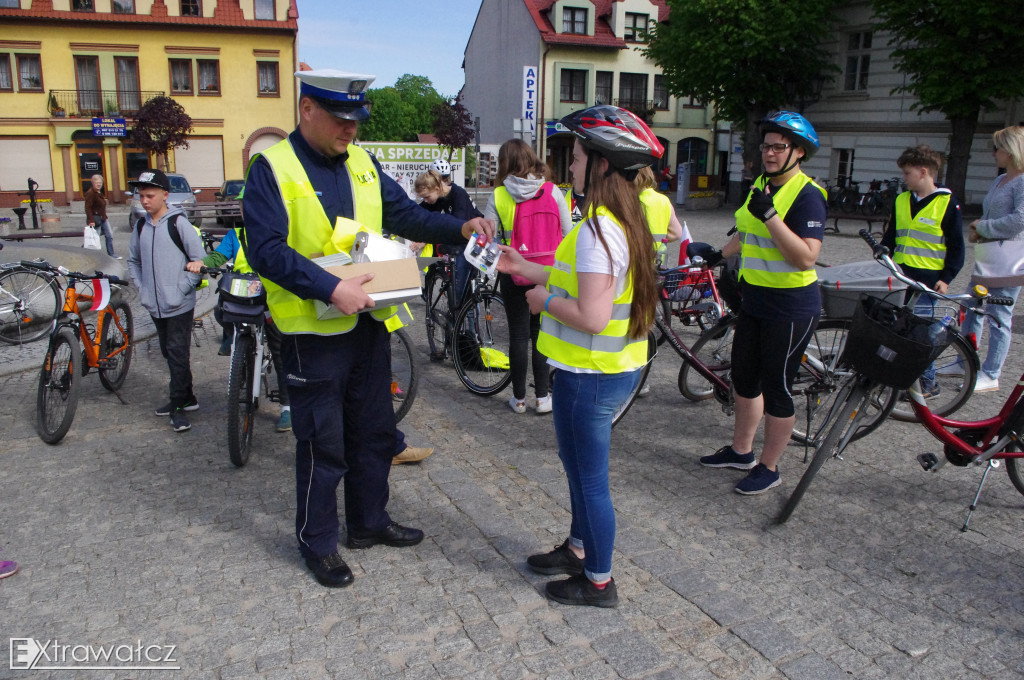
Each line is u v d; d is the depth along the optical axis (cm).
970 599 309
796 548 350
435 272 665
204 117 3522
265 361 483
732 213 2625
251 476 428
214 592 313
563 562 322
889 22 2039
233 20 3466
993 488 409
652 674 265
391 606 304
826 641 283
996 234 529
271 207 290
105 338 545
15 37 3241
